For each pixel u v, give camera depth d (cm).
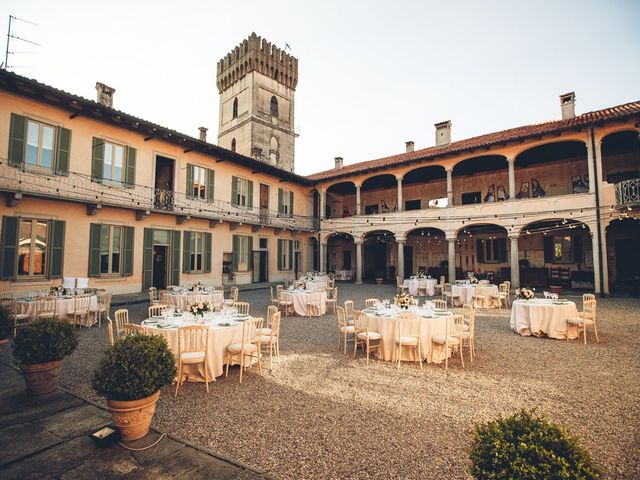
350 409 482
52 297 914
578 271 1964
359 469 348
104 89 1617
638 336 890
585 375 616
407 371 645
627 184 1475
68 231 1352
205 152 1873
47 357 510
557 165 2028
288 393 538
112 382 370
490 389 555
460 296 1429
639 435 411
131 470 341
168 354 412
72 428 420
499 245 2261
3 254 1175
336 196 3039
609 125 1547
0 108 1177
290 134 3650
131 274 1554
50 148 1306
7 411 462
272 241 2378
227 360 605
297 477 335
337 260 3075
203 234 1902
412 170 2291
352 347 809
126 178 1541
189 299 1115
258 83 3338
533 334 909
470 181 2345
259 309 1298
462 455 372
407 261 2664
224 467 347
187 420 448
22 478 327
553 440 215
